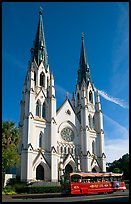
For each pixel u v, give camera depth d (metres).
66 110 87.44
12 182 68.25
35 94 81.31
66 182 48.38
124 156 116.00
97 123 95.69
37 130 76.75
